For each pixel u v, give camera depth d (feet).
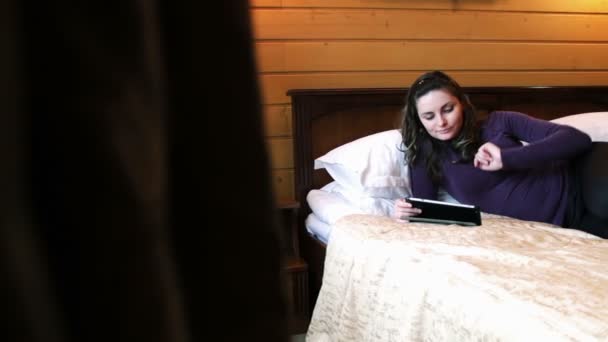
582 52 9.04
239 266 0.63
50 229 0.48
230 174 0.63
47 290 0.47
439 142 6.20
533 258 3.88
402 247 4.55
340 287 5.25
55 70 0.47
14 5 0.44
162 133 0.56
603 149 5.73
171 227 0.61
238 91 0.64
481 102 8.20
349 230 5.45
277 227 0.67
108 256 0.50
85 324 0.50
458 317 3.43
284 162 7.95
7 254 0.43
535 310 2.99
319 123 7.82
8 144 0.43
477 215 5.23
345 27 7.99
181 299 0.59
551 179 5.87
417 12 8.24
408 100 6.19
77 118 0.48
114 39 0.50
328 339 5.41
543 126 5.90
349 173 6.75
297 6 7.79
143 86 0.52
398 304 4.17
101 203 0.49
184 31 0.61
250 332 0.64
